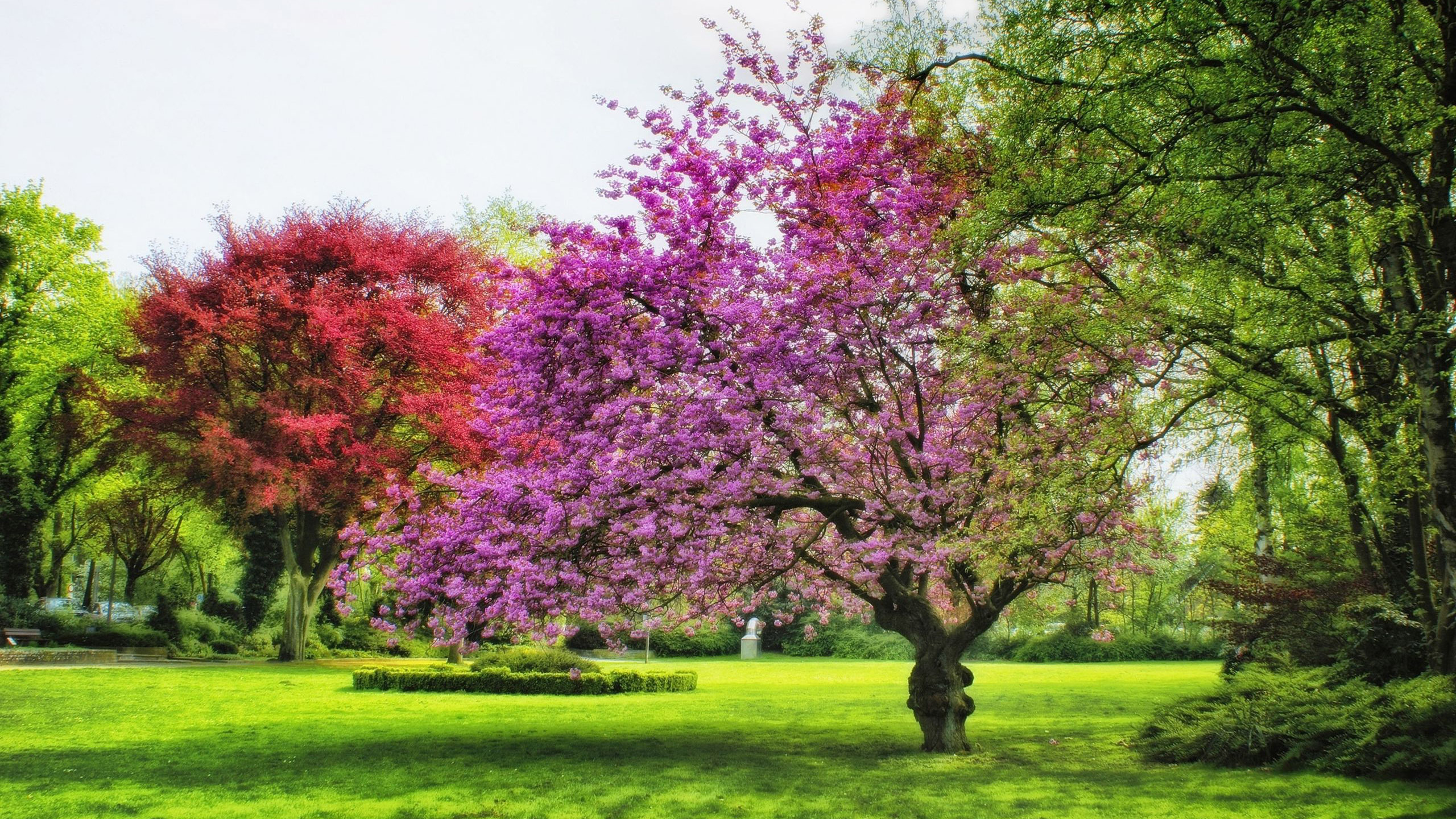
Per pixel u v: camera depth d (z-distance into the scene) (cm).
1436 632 1085
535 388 1084
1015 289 1182
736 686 2345
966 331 1071
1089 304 1112
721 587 1225
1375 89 943
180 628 3062
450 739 1274
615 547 1082
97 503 3350
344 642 3412
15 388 2995
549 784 941
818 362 1044
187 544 4088
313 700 1748
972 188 1144
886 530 1183
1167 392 1065
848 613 1440
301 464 2372
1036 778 984
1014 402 1085
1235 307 1097
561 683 1997
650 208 1098
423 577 1062
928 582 1236
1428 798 789
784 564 1165
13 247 2712
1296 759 988
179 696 1736
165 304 2434
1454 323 962
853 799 874
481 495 1112
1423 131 946
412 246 2736
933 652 1199
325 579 2866
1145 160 965
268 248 2539
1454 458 980
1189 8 859
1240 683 1240
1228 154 985
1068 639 3688
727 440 1025
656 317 1095
